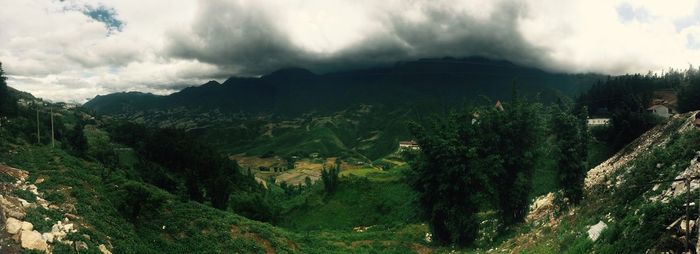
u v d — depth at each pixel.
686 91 100.69
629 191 30.75
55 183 36.12
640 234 20.91
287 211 101.56
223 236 40.41
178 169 112.25
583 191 46.56
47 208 28.22
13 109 107.38
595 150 81.88
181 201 48.94
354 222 85.50
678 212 19.80
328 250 47.16
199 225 41.38
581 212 37.84
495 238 47.03
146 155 117.94
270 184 190.25
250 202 75.50
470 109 50.75
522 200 48.50
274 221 75.69
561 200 46.19
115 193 39.38
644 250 19.69
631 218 23.94
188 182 69.88
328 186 102.44
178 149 113.50
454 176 47.12
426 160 49.25
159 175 88.00
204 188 73.06
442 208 47.84
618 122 79.62
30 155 51.03
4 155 47.44
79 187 37.25
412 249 49.09
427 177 48.78
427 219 50.97
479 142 49.41
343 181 103.06
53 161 47.88
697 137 31.61
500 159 47.81
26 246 20.94
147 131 152.88
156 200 40.69
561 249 30.09
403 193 89.56
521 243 39.09
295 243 46.12
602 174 54.31
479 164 47.34
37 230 23.14
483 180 46.56
